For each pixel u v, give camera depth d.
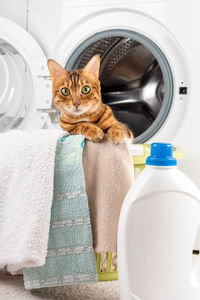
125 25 1.60
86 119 1.34
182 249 0.89
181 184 0.89
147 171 0.91
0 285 1.12
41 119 1.68
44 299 1.03
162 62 1.58
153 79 1.73
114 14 1.61
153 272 0.89
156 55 1.58
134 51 1.72
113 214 1.03
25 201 0.97
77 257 1.00
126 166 1.05
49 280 1.00
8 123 1.73
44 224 0.95
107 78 1.79
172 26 1.54
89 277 1.00
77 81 1.32
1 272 1.23
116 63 1.76
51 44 1.68
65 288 1.11
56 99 1.36
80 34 1.65
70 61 1.68
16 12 1.71
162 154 0.91
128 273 0.90
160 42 1.56
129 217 0.89
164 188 0.88
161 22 1.54
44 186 0.96
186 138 1.56
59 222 1.00
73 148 1.04
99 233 1.03
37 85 1.66
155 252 0.88
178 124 1.58
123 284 0.92
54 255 1.00
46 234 0.95
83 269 1.00
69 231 1.00
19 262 0.94
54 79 1.37
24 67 1.71
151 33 1.57
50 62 1.35
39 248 0.94
